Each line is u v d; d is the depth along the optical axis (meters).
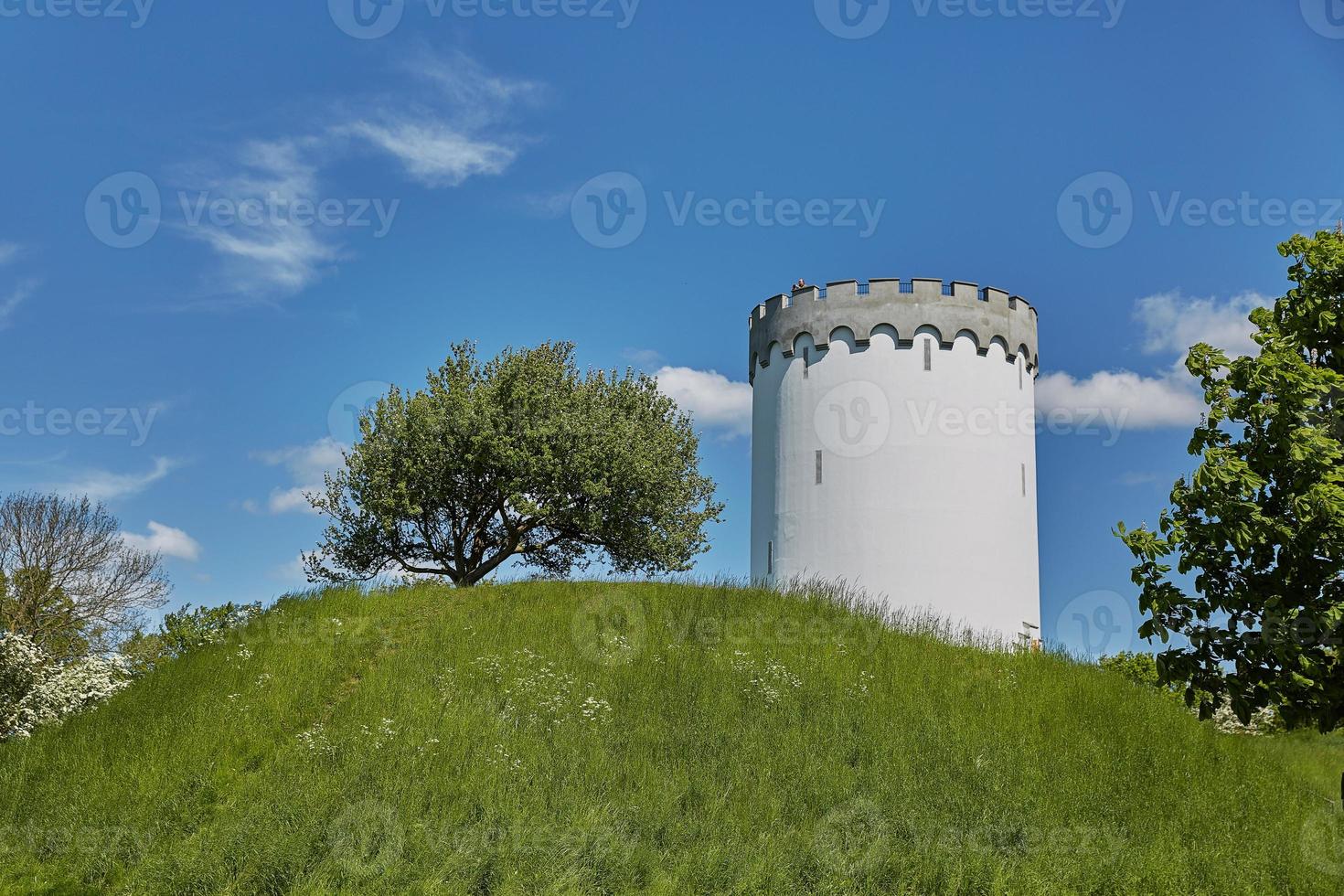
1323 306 9.79
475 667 19.16
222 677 18.67
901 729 17.22
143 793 13.77
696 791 14.22
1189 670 9.87
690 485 36.66
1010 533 31.61
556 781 14.27
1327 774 18.56
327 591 25.56
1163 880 12.16
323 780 13.84
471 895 11.02
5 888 11.32
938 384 31.38
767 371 34.31
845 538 31.19
